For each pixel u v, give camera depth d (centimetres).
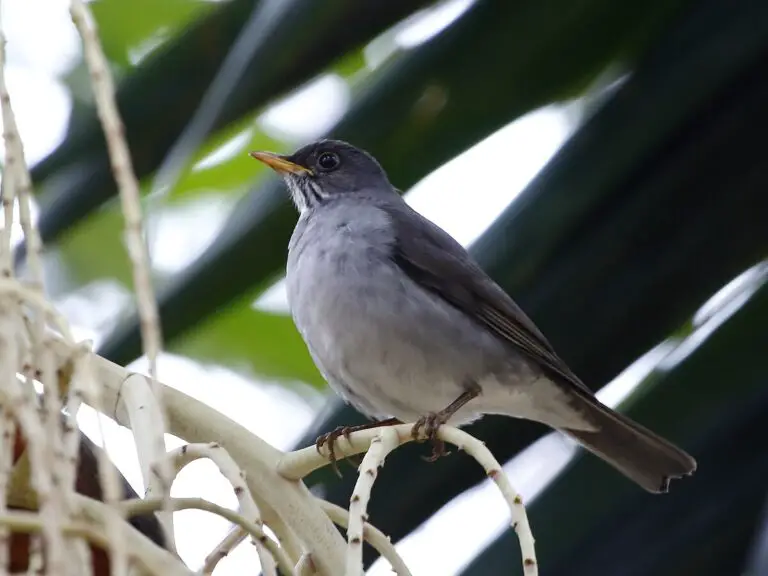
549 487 343
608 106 343
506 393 358
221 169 362
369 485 252
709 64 342
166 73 342
